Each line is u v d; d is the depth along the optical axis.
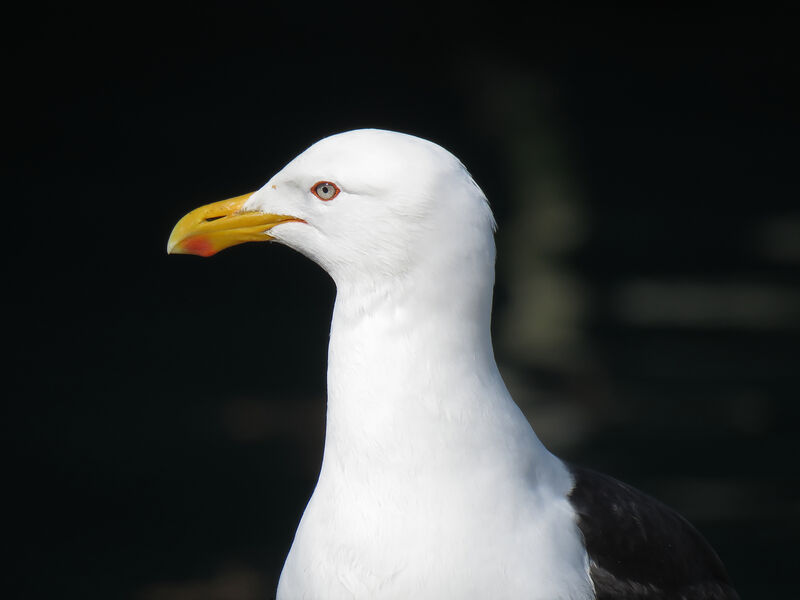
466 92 24.48
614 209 20.05
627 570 4.79
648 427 11.91
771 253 17.95
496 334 14.82
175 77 25.16
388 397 4.53
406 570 4.42
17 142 22.28
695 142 23.75
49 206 19.44
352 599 4.50
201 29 25.83
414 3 25.78
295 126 23.56
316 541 4.62
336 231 4.70
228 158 22.00
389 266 4.57
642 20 26.41
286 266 17.88
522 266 17.27
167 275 17.06
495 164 21.50
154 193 20.34
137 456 11.05
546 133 22.78
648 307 15.68
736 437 11.63
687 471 10.86
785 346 14.30
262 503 10.16
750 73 26.16
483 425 4.55
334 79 25.17
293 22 26.12
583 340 14.50
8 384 12.81
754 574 9.06
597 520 4.82
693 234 18.88
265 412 12.29
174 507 10.02
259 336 14.88
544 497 4.72
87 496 10.20
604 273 17.00
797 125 24.81
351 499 4.55
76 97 24.14
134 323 15.12
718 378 13.23
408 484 4.49
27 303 15.57
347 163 4.64
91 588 8.65
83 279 16.59
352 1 26.05
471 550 4.43
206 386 13.02
